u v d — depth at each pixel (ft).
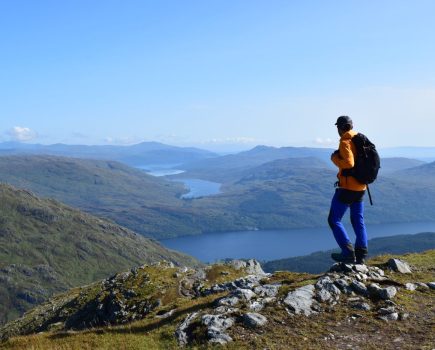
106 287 145.59
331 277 53.98
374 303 48.88
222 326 46.42
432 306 48.01
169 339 47.19
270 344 41.70
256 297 53.01
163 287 115.44
